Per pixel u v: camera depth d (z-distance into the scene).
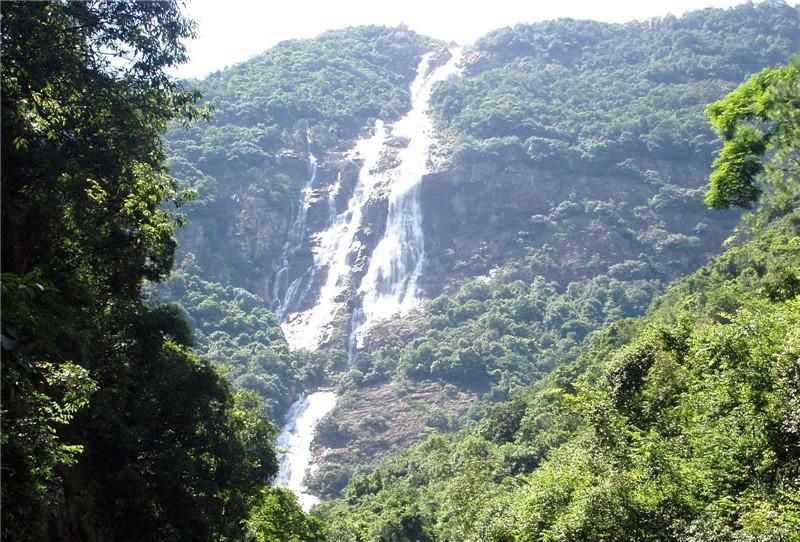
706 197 26.80
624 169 145.50
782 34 184.38
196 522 24.38
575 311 122.81
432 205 145.50
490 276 135.00
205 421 25.81
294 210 149.75
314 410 109.62
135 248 24.94
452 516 43.44
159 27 22.44
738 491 16.09
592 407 22.39
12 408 11.78
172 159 142.75
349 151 166.12
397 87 196.62
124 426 22.45
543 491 20.69
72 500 18.89
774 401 16.39
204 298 123.69
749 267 54.62
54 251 21.06
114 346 23.67
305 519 42.34
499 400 105.06
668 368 23.45
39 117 19.45
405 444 99.56
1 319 9.18
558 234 137.62
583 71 190.38
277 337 123.25
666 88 167.25
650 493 16.25
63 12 19.84
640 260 132.00
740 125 25.88
